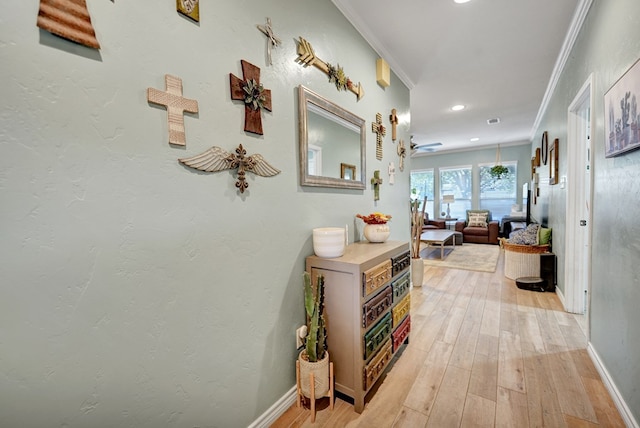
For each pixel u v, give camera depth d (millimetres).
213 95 1144
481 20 2197
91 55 820
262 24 1366
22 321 723
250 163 1291
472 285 3594
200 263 1119
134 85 913
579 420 1420
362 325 1495
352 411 1520
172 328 1037
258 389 1381
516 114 4652
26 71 712
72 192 792
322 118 1779
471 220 7230
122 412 917
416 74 3115
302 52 1595
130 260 917
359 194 2244
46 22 738
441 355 2021
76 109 794
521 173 7227
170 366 1036
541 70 3062
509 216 6961
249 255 1318
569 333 2309
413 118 4879
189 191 1073
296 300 1602
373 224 2102
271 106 1411
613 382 1561
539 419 1430
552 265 3342
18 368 722
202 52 1106
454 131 5895
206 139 1121
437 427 1396
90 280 833
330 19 1880
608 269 1661
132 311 928
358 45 2217
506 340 2215
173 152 1020
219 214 1182
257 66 1338
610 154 1581
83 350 828
